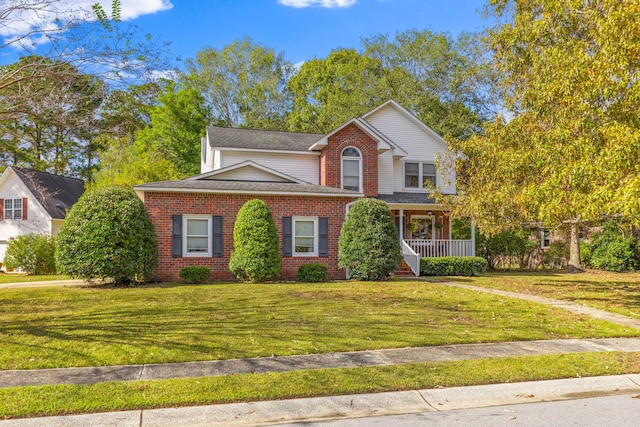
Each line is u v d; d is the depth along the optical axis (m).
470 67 33.28
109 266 14.31
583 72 10.40
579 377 6.42
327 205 18.16
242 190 16.95
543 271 24.11
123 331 8.35
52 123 9.18
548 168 11.05
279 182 20.06
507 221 14.41
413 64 38.53
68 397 5.33
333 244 18.19
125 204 14.83
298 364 6.68
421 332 8.60
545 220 10.66
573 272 23.23
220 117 48.22
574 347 7.85
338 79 41.88
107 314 9.83
